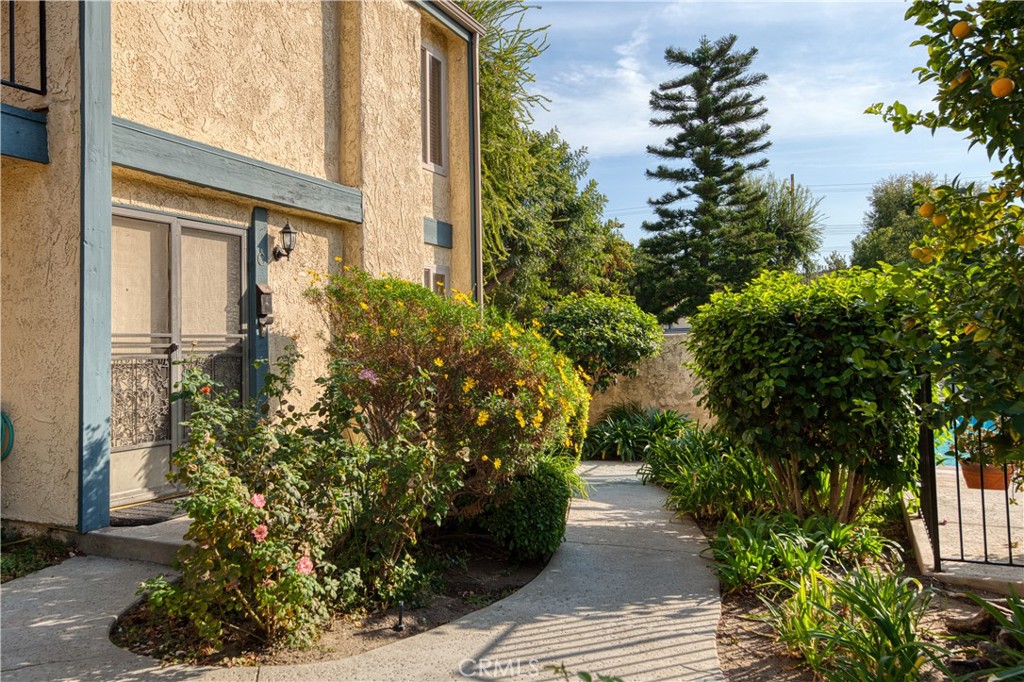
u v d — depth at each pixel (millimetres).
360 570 3945
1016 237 2688
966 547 5035
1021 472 4035
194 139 5891
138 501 5477
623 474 8703
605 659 3307
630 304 11328
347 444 3973
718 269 31344
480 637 3568
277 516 3295
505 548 5098
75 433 4672
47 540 4699
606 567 4793
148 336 5594
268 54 6793
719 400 5602
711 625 3742
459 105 10641
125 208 5402
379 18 8180
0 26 5172
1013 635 3109
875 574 4539
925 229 3127
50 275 4750
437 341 5051
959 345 2682
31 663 3107
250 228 6617
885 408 4801
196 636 3406
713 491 6047
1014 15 2520
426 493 4051
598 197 23422
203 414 3541
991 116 2488
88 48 4688
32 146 4652
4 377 4914
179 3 5770
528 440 4801
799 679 3131
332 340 5910
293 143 7125
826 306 5039
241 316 6512
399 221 8523
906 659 2828
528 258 19438
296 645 3371
